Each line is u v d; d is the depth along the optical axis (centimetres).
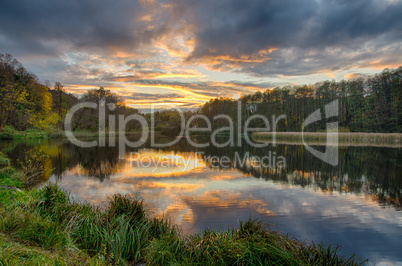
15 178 819
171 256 341
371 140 3522
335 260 348
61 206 494
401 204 741
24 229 360
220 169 1350
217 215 620
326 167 1452
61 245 339
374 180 1105
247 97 7938
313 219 610
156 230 445
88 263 285
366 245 476
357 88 6247
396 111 5003
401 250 456
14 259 254
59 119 4816
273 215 636
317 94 6969
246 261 318
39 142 2919
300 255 345
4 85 3812
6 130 3353
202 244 368
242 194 838
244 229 413
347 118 6356
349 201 772
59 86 5188
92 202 686
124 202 509
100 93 5128
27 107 4262
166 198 772
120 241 362
